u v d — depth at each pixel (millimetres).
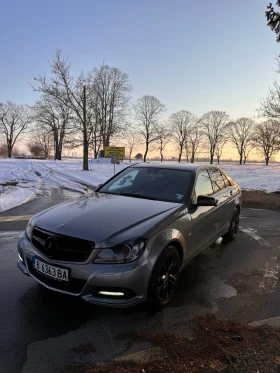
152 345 2639
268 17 12828
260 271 4520
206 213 4359
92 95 34781
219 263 4816
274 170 42219
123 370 2301
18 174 21688
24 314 3129
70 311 3199
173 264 3430
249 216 8930
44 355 2504
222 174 5891
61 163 42812
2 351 2553
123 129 55281
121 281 2793
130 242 2898
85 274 2816
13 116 72625
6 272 4215
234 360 2420
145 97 71688
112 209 3568
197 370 2297
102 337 2760
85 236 2910
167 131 75875
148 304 3178
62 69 28609
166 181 4480
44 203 10102
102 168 34531
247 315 3225
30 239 3316
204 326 2959
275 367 2332
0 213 8266
